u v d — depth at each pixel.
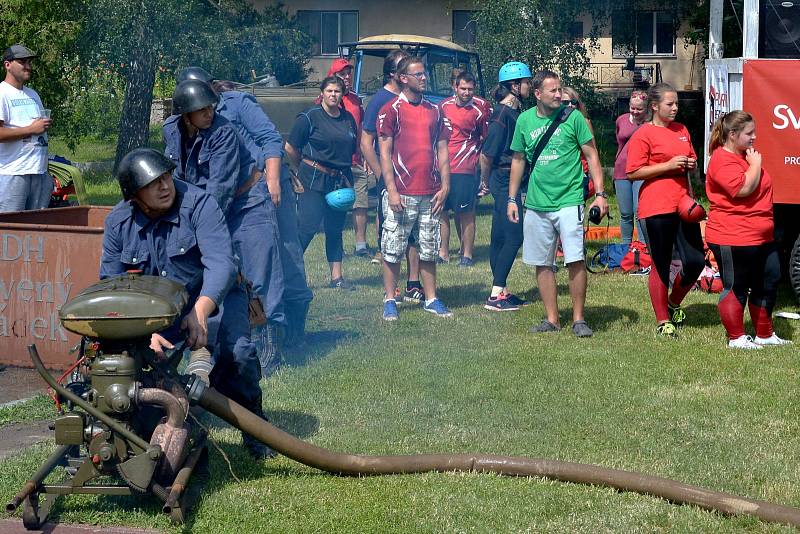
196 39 21.58
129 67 21.38
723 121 7.24
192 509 4.34
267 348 6.60
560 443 5.26
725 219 7.27
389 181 8.30
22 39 17.34
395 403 5.95
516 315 8.63
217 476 4.73
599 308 8.84
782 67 8.27
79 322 4.04
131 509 4.35
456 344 7.52
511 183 8.12
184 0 21.25
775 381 6.46
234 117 6.65
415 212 8.41
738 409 5.88
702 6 23.97
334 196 9.39
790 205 8.71
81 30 19.11
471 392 6.20
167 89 24.48
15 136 8.74
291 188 7.40
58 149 28.56
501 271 8.83
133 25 20.47
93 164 23.66
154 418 4.39
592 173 7.80
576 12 20.72
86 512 4.31
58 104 18.92
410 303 9.11
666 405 5.95
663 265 7.79
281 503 4.42
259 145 6.71
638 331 7.97
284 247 7.28
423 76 8.20
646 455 5.08
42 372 4.05
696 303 8.98
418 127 8.28
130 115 21.69
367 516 4.28
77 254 6.69
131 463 4.07
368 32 31.08
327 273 10.66
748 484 4.68
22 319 6.81
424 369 6.76
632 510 4.35
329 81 9.43
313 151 9.44
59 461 4.39
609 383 6.42
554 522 4.22
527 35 20.14
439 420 5.66
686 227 7.79
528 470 4.76
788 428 5.50
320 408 5.86
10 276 6.81
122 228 4.61
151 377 4.27
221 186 5.90
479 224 14.59
